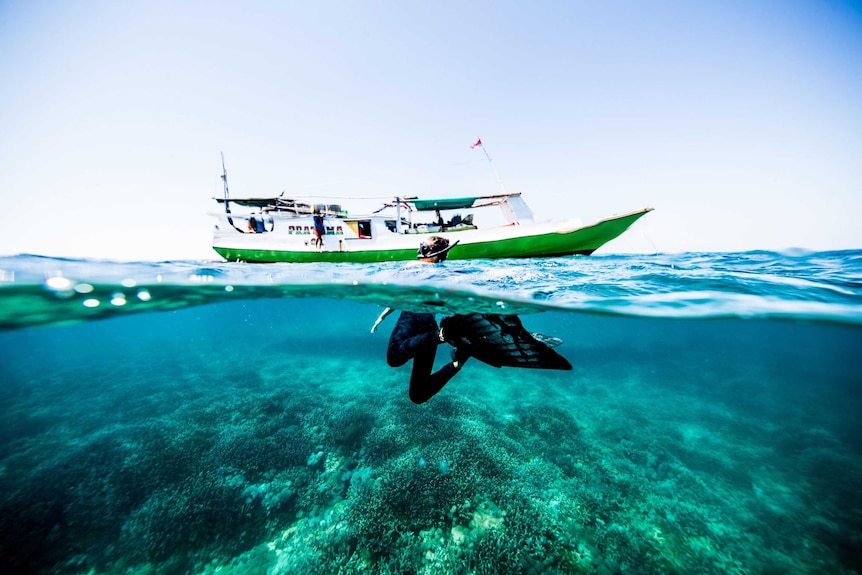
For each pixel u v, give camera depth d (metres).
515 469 7.33
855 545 5.72
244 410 10.98
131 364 22.59
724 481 7.80
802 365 25.41
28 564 5.24
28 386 17.31
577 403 12.16
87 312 4.19
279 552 5.33
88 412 12.20
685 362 21.52
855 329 5.66
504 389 13.36
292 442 8.61
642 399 13.19
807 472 8.29
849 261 7.67
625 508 6.45
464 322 2.49
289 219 11.84
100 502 6.58
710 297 5.04
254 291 5.23
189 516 6.03
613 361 19.86
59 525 6.00
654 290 5.29
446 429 8.89
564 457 8.06
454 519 5.75
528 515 5.93
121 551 5.50
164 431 9.70
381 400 11.44
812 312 4.68
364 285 4.55
